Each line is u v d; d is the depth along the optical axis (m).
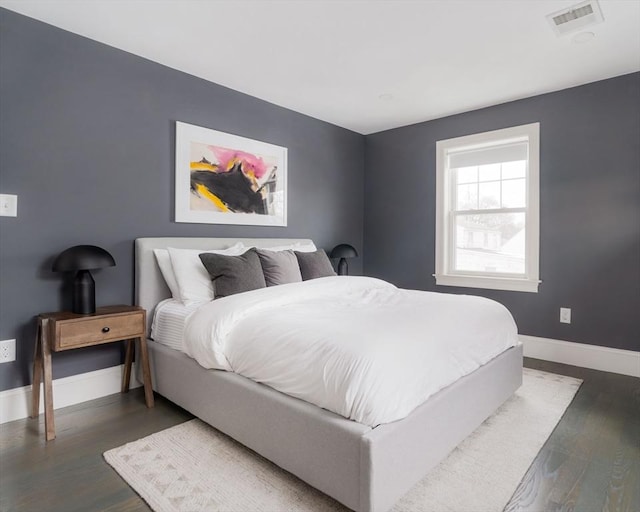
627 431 2.13
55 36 2.38
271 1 2.13
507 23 2.34
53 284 2.39
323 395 1.55
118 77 2.66
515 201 3.72
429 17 2.28
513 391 2.48
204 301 2.64
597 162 3.18
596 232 3.20
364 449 1.36
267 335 1.86
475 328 2.12
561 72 3.01
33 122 2.30
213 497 1.57
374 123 4.32
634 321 3.05
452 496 1.59
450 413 1.78
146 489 1.61
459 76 3.09
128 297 2.74
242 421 1.87
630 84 3.03
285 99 3.59
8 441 2.00
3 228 2.22
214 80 3.17
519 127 3.58
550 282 3.43
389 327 1.78
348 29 2.41
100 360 2.62
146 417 2.29
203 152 3.13
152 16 2.28
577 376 3.01
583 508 1.52
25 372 2.30
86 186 2.53
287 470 1.66
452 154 4.09
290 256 3.09
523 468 1.78
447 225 4.13
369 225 4.75
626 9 2.20
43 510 1.50
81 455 1.87
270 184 3.66
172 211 2.97
